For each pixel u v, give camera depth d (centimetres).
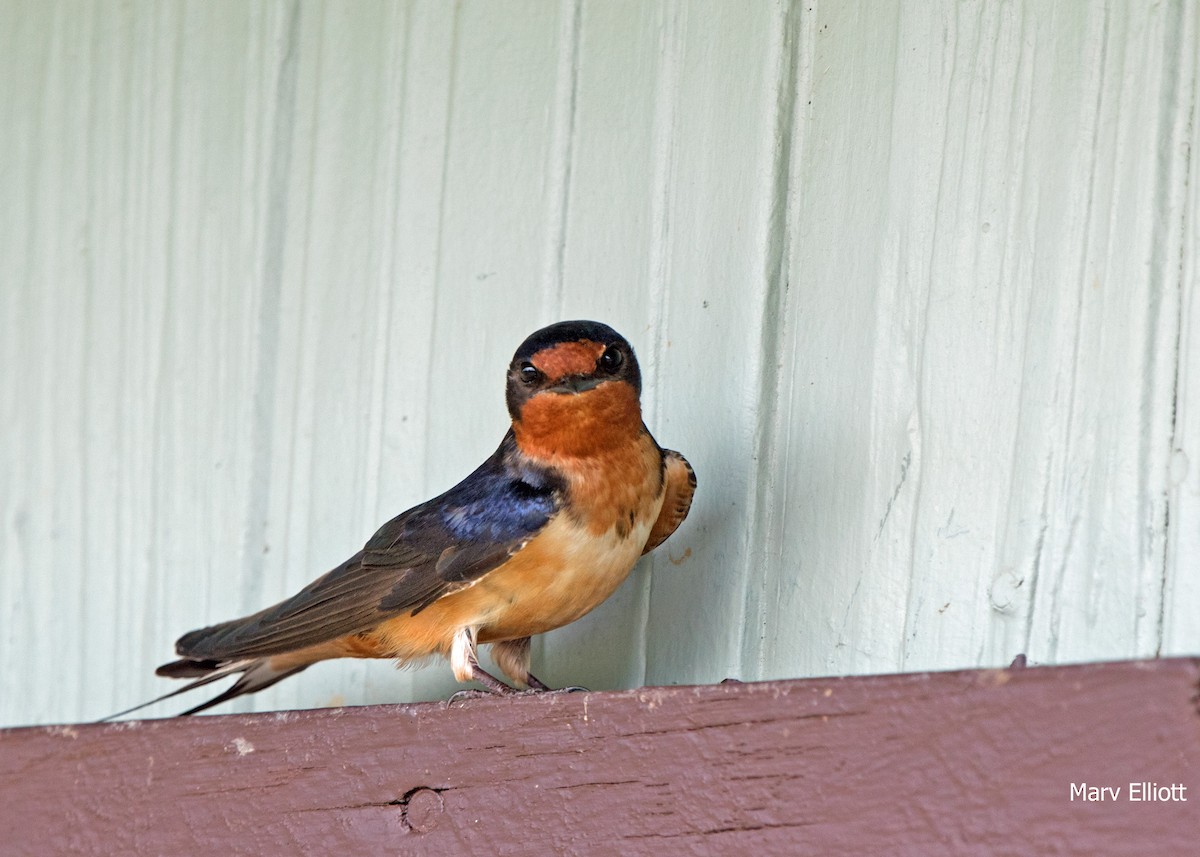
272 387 641
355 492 612
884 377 497
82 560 679
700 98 549
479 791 392
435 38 624
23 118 724
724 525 518
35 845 427
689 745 371
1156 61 457
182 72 687
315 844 404
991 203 484
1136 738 318
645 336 546
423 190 616
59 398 696
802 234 521
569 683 544
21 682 684
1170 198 449
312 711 414
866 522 492
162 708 650
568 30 589
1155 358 444
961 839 334
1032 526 459
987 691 337
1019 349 471
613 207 565
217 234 665
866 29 520
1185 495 432
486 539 482
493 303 590
